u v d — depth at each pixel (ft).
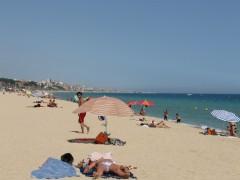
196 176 37.58
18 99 243.19
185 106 264.11
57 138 60.70
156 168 40.47
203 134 81.46
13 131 67.92
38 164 39.91
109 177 34.14
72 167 35.29
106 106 50.67
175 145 59.16
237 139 75.36
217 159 48.03
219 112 85.40
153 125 91.40
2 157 43.39
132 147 54.75
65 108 153.07
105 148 52.24
